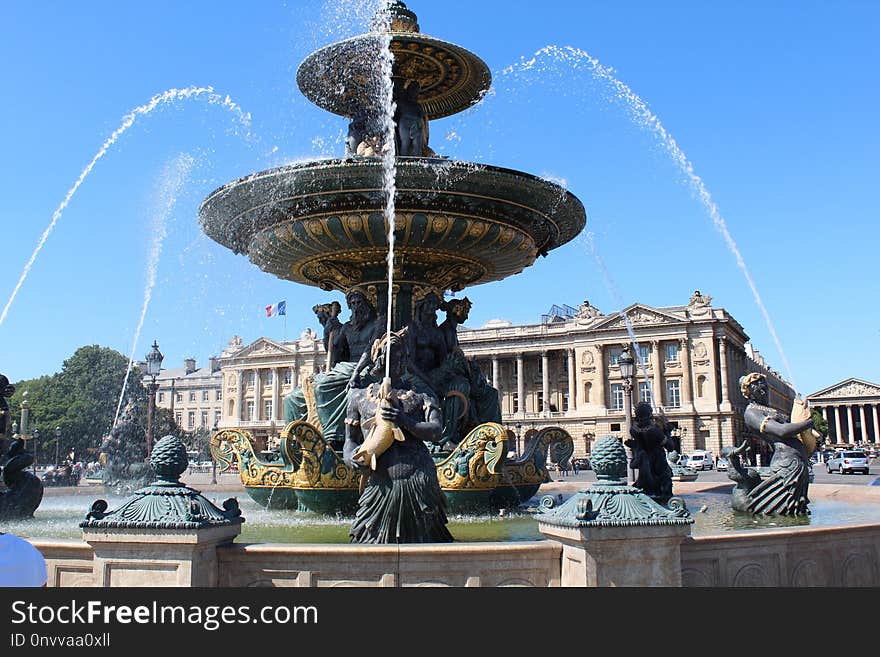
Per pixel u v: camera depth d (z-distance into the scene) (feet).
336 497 27.32
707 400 280.31
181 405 336.90
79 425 222.07
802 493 26.86
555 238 34.17
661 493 28.84
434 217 28.76
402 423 18.42
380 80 34.04
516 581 14.58
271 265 33.68
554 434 31.73
